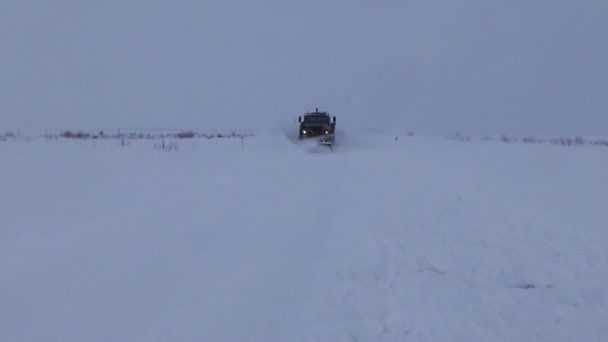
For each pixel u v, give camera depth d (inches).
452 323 220.8
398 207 461.7
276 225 372.8
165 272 260.5
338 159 977.5
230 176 653.3
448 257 314.0
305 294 243.6
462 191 564.1
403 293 253.6
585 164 948.0
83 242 308.0
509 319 227.5
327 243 331.6
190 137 1636.3
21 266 259.8
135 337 190.1
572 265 301.3
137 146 1133.1
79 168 695.7
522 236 365.4
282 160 935.0
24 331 190.7
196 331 197.6
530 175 764.6
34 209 400.8
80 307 214.1
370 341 200.1
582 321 226.8
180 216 390.9
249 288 244.4
